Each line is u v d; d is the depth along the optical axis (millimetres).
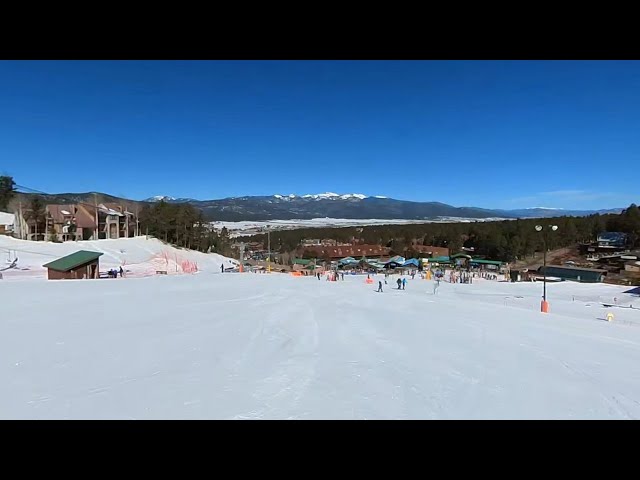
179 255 61781
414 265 74188
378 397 6516
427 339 11398
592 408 6422
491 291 37156
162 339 9867
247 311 15164
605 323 18453
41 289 20703
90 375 7020
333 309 17344
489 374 8070
